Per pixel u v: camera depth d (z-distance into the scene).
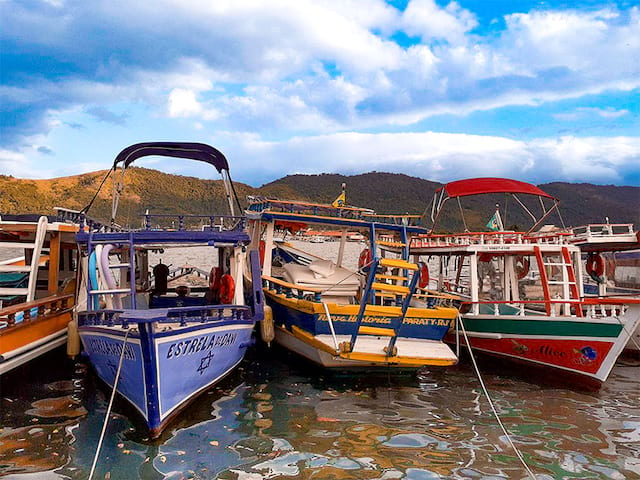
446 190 15.62
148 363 7.66
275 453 7.45
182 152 12.75
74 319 10.69
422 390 10.74
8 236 13.64
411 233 14.86
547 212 15.12
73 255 14.72
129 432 8.02
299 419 8.84
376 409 9.46
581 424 8.91
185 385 8.65
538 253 12.87
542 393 10.70
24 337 10.44
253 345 13.00
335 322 11.41
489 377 11.85
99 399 9.52
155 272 15.98
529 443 8.05
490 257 14.27
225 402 9.64
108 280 9.73
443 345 11.84
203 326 8.83
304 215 13.78
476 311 13.20
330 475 6.82
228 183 13.02
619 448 7.91
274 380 11.15
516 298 13.80
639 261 17.95
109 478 6.55
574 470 7.17
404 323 11.83
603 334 10.75
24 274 14.27
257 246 15.54
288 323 12.91
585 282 20.75
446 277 18.97
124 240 10.23
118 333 8.23
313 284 14.02
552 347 11.59
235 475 6.74
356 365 11.45
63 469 6.78
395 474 6.91
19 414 8.75
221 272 14.09
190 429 8.23
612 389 11.04
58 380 10.73
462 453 7.64
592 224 14.87
